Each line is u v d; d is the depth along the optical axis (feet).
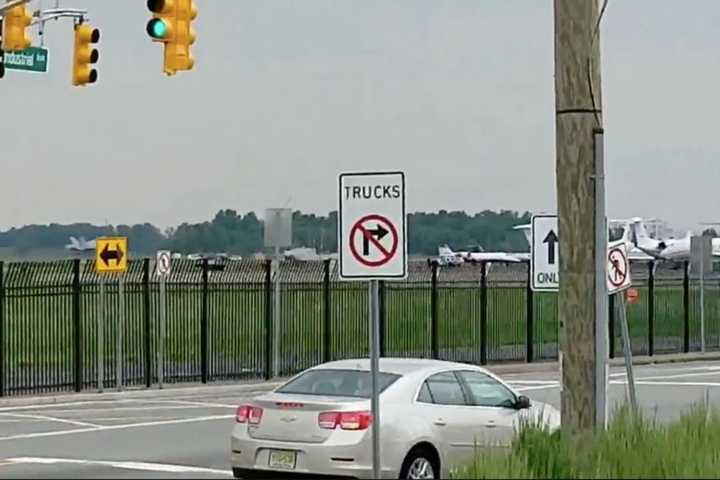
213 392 382.63
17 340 360.69
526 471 140.26
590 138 161.27
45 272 367.25
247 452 179.22
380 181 151.23
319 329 437.99
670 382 418.31
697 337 589.32
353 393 179.73
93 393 361.92
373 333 150.00
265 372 416.26
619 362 503.61
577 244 160.97
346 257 152.46
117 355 367.66
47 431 277.64
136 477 200.44
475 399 187.62
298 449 175.01
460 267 523.70
